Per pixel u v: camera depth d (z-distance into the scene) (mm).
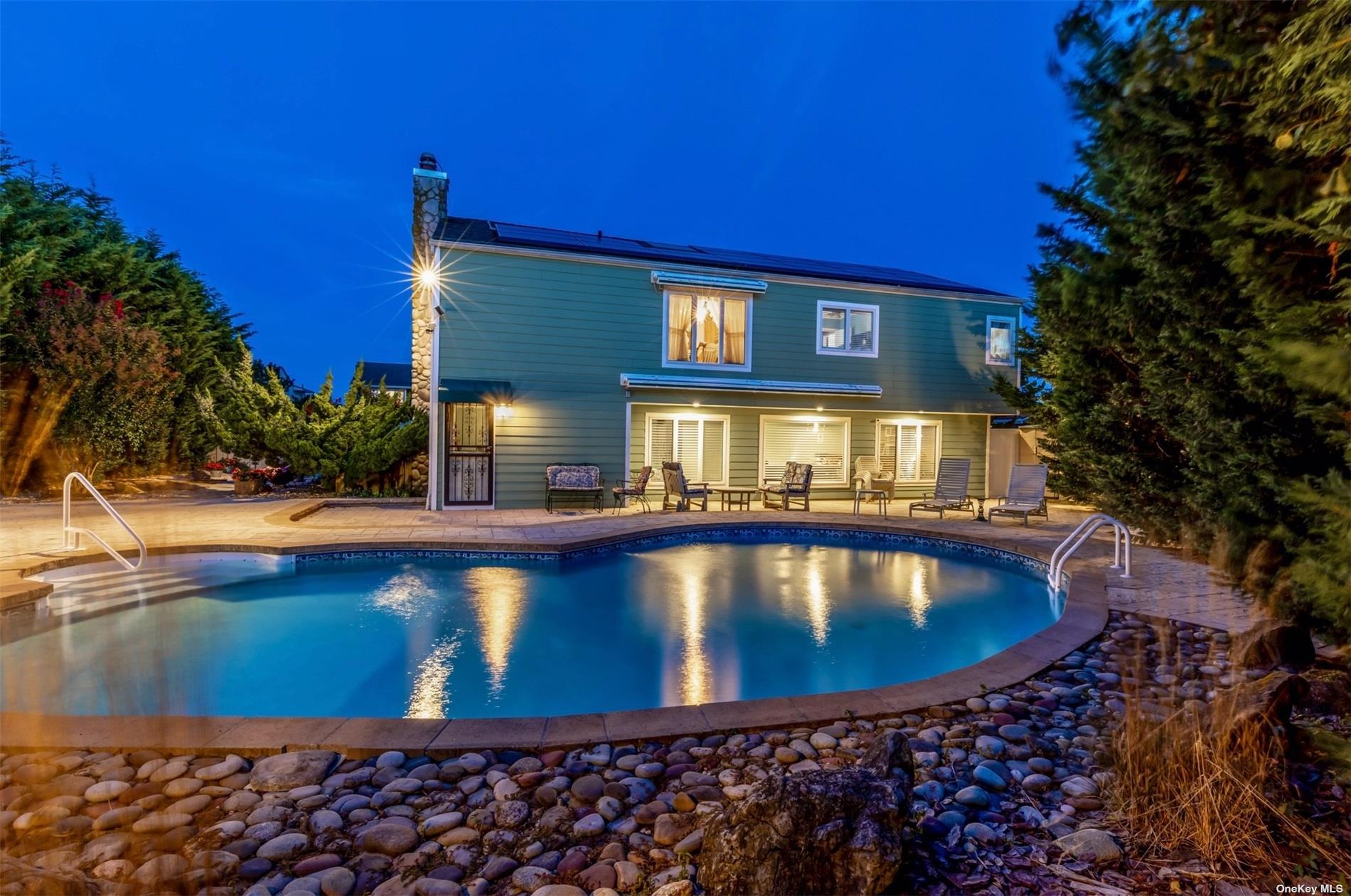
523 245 13062
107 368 11562
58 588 6375
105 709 3078
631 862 2295
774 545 10742
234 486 14656
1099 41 2309
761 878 2023
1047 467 12078
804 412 15750
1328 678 3344
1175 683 3064
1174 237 2744
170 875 1780
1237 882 2102
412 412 15414
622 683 5129
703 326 14531
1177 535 3648
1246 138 2260
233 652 5637
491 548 8930
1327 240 1901
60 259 13094
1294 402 2482
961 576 8758
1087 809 2598
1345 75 1734
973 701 3742
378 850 2359
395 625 6426
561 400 13234
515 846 2395
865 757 2723
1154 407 3367
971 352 16594
